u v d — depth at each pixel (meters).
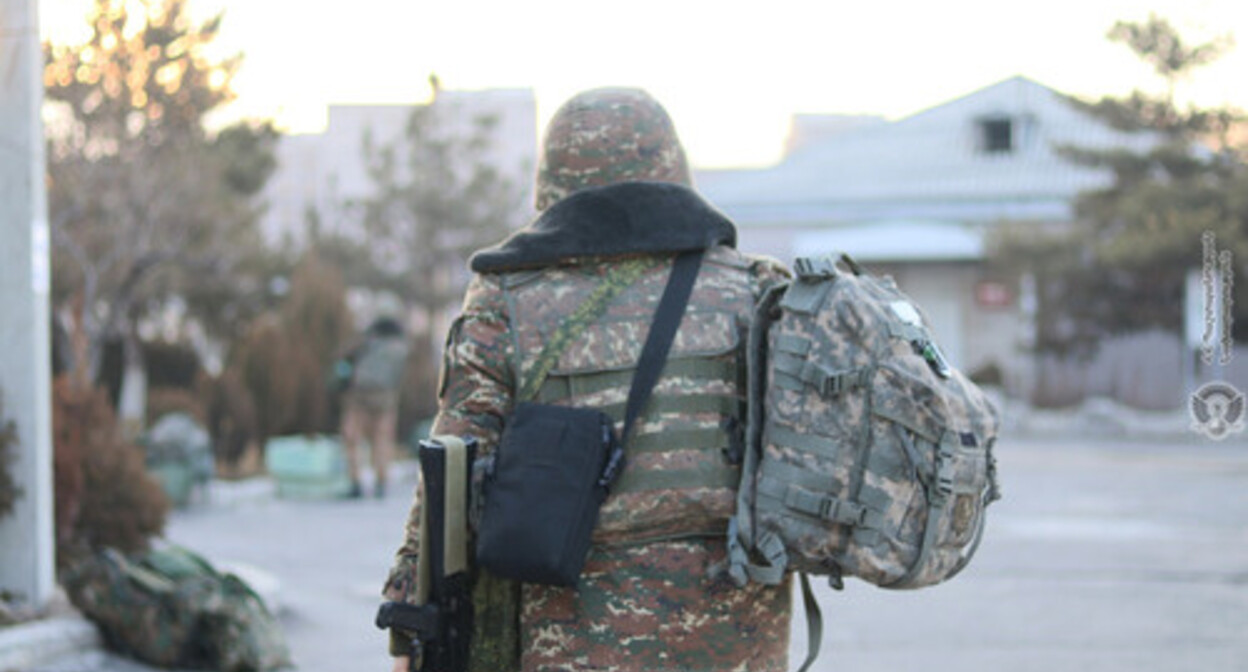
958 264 42.69
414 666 3.11
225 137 25.27
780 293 3.11
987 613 9.65
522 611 3.14
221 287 27.30
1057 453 26.09
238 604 7.54
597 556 3.08
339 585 10.81
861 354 2.98
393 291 36.44
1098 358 41.12
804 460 2.98
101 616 7.48
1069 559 12.30
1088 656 8.25
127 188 21.34
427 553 3.07
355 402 17.42
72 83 20.64
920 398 2.96
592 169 3.27
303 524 14.69
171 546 8.21
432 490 3.07
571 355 3.14
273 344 20.03
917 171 47.22
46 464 7.91
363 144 36.84
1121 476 20.92
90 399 8.76
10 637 7.05
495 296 3.22
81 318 14.94
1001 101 47.66
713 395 3.13
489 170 36.84
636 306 3.17
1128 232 32.69
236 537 13.57
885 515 2.96
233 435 19.52
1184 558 12.34
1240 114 32.44
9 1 7.95
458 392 3.22
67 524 8.47
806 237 42.75
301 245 32.97
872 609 9.82
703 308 3.18
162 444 15.80
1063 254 35.12
